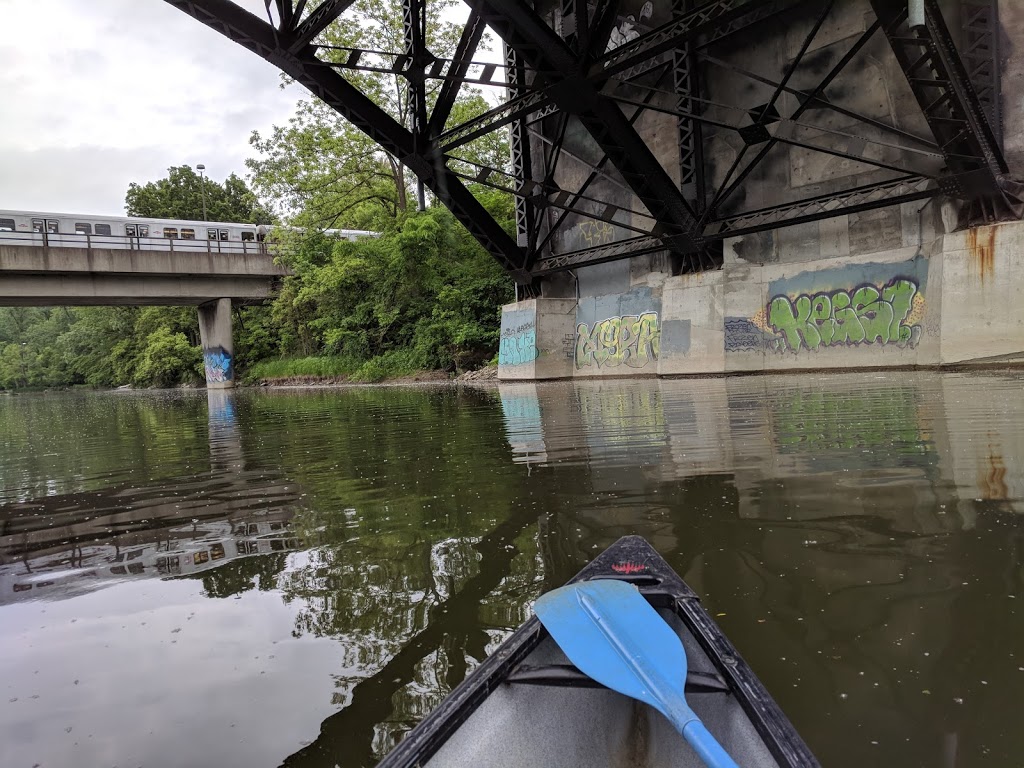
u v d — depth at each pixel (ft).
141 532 15.35
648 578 8.41
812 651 7.75
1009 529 10.95
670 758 6.64
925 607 8.57
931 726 6.38
